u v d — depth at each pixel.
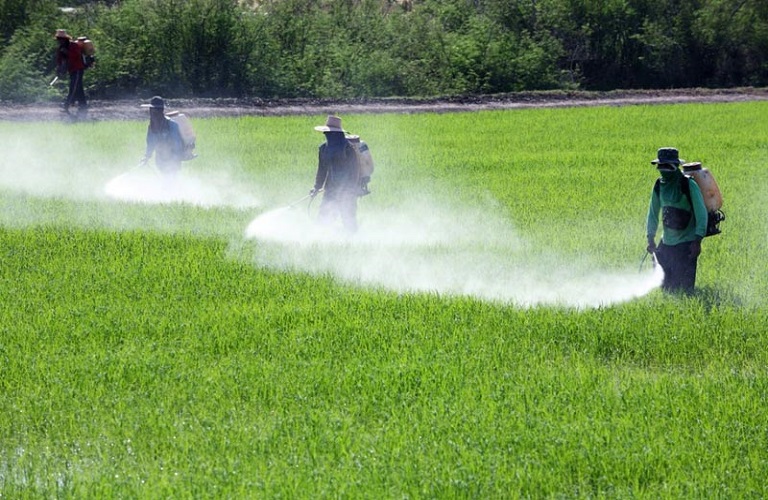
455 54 108.44
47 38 90.94
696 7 122.38
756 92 107.19
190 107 83.50
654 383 21.75
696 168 29.23
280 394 20.53
